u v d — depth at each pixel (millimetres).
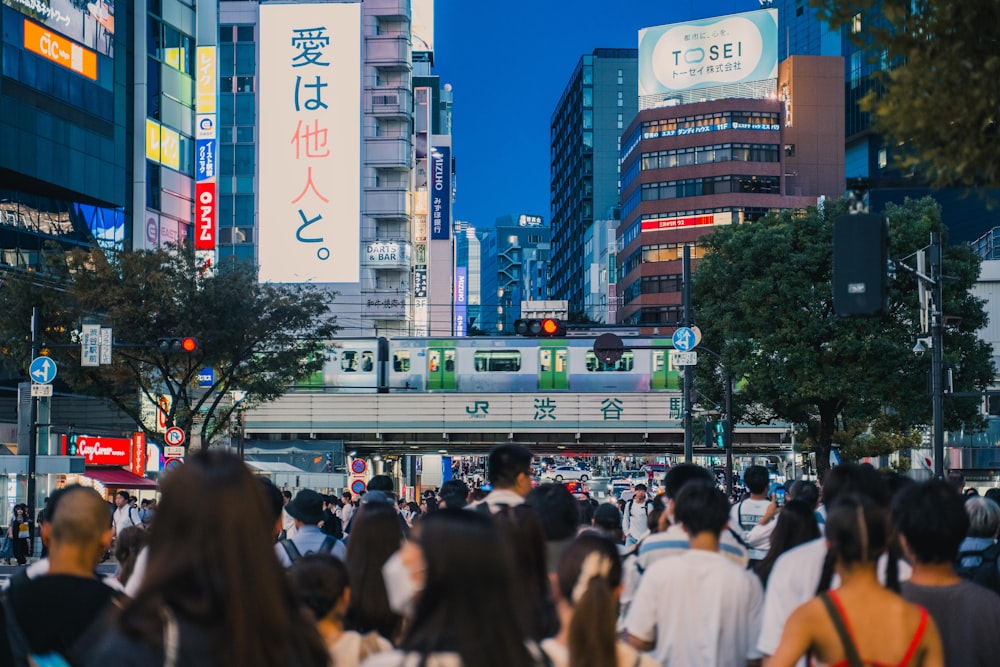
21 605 4578
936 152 7461
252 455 57625
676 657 5547
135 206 60969
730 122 112562
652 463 125688
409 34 81625
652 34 119438
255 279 37750
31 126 51406
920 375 34906
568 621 4137
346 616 5562
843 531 4422
